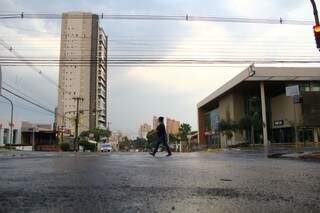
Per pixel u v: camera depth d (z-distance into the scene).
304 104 65.12
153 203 4.70
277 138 74.88
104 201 4.81
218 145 90.06
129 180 6.79
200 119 108.12
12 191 5.54
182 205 4.58
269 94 78.69
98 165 10.21
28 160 13.16
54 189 5.73
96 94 73.12
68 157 16.05
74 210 4.30
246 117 69.94
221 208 4.42
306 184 6.30
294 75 66.81
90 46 40.66
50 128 89.44
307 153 16.16
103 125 109.12
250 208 4.43
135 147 147.50
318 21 16.48
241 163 11.30
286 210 4.34
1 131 71.94
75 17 28.94
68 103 77.06
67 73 70.56
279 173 8.01
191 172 8.22
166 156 16.98
